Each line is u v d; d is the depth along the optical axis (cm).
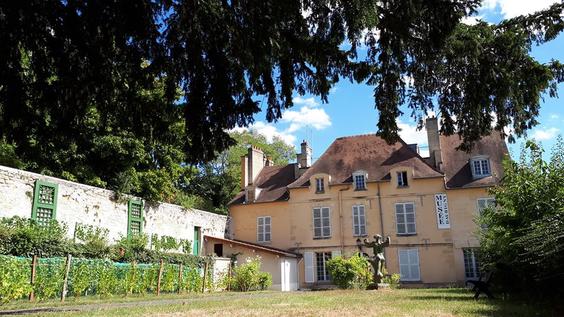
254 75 718
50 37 627
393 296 1505
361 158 3281
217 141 757
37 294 1451
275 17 645
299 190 3266
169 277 2031
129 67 699
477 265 2805
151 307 1147
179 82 703
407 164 3098
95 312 995
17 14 585
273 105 792
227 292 2256
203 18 627
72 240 1833
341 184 3166
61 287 1534
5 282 1308
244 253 2916
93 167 2555
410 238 2948
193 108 709
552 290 1152
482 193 2872
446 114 937
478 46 779
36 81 670
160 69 689
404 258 2934
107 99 735
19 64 634
